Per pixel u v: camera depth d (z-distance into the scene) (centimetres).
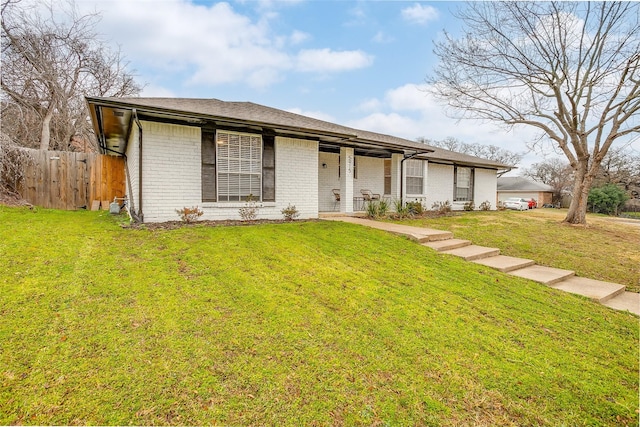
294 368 278
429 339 347
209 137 813
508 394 277
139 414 217
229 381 255
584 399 280
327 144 1133
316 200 995
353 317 375
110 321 313
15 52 1279
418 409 249
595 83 1077
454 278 543
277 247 600
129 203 930
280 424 223
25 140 1373
